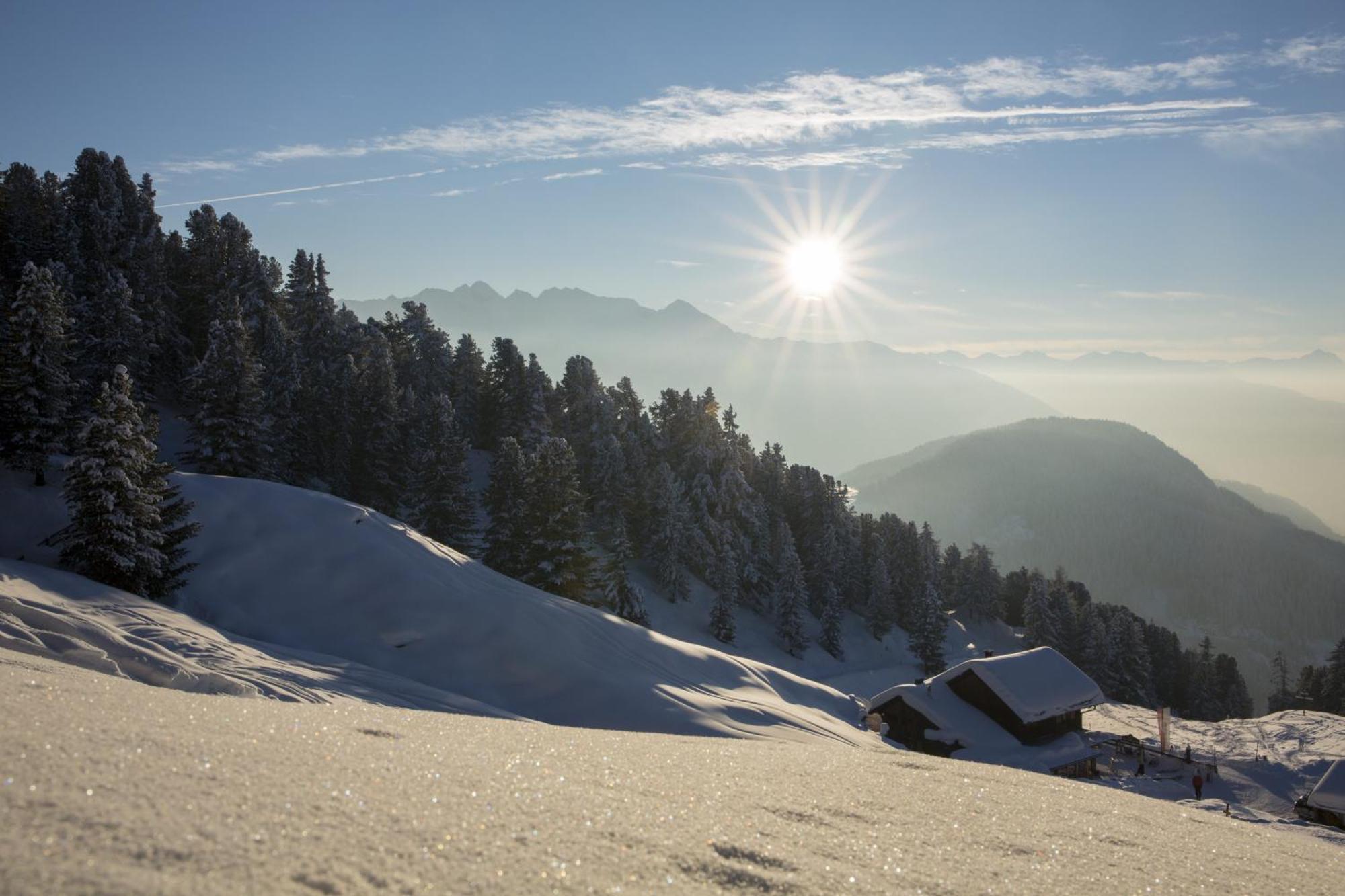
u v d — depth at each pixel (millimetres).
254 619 30672
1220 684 122562
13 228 61188
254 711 4699
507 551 48562
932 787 5492
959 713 42188
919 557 104250
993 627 119312
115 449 27125
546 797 3592
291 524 36125
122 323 53531
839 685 73562
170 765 3033
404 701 21281
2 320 40812
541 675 30625
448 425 60031
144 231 72375
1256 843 5367
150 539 27859
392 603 33062
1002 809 5055
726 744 7480
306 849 2484
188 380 47344
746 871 3096
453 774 3701
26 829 2201
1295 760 45344
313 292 71812
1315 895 4215
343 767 3479
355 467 60062
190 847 2312
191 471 49156
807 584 89875
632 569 76125
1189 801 35094
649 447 85000
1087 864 4062
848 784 5188
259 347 64125
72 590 22062
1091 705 43094
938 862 3680
